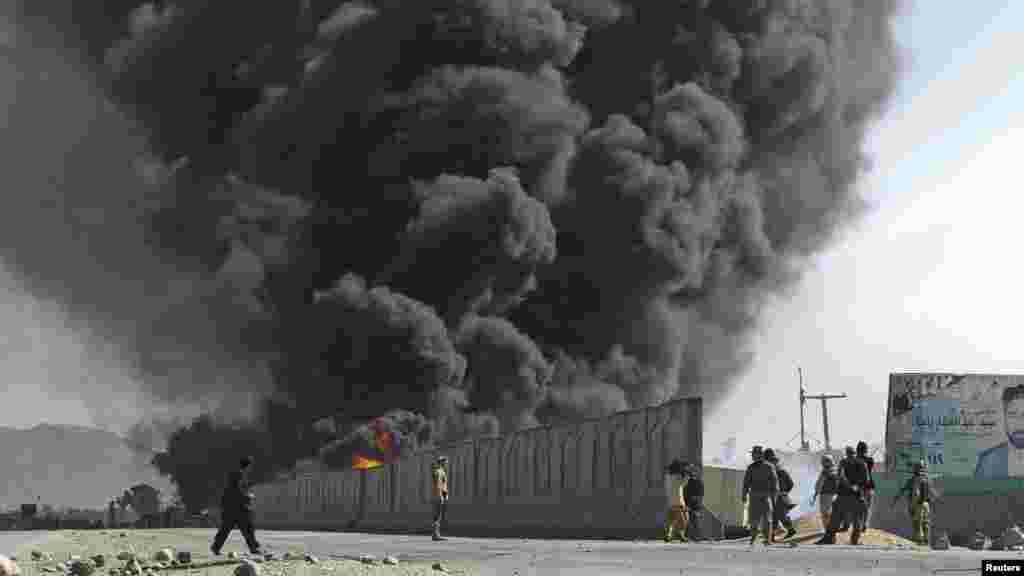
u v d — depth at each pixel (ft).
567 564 47.85
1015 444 124.36
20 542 78.69
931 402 124.88
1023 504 121.90
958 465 123.65
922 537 79.05
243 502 58.18
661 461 80.12
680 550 59.21
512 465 101.24
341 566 44.80
